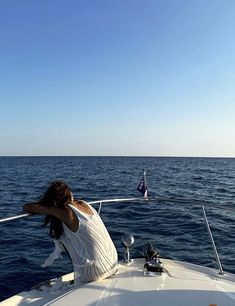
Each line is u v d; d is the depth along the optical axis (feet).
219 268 14.19
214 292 11.23
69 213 11.78
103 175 151.74
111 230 38.63
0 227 41.57
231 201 69.56
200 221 45.19
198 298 10.81
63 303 10.59
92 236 12.00
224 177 143.43
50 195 11.98
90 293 11.16
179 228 40.93
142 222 43.24
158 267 13.02
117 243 33.09
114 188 91.04
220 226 43.01
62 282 13.01
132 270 13.28
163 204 56.39
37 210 11.85
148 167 248.52
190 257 30.58
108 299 10.74
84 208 12.51
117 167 250.16
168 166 271.90
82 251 11.96
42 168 233.96
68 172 179.93
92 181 116.37
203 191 86.99
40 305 11.36
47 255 30.99
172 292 11.18
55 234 12.09
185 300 10.68
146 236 36.78
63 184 12.22
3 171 192.03
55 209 11.80
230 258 30.48
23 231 39.73
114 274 12.71
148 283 11.89
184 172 181.16
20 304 11.41
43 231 39.75
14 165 293.43
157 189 88.89
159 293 11.12
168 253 31.55
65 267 27.12
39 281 25.04
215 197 75.77
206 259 30.12
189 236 37.63
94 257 11.96
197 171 194.59
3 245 34.19
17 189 91.66
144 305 10.40
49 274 26.05
